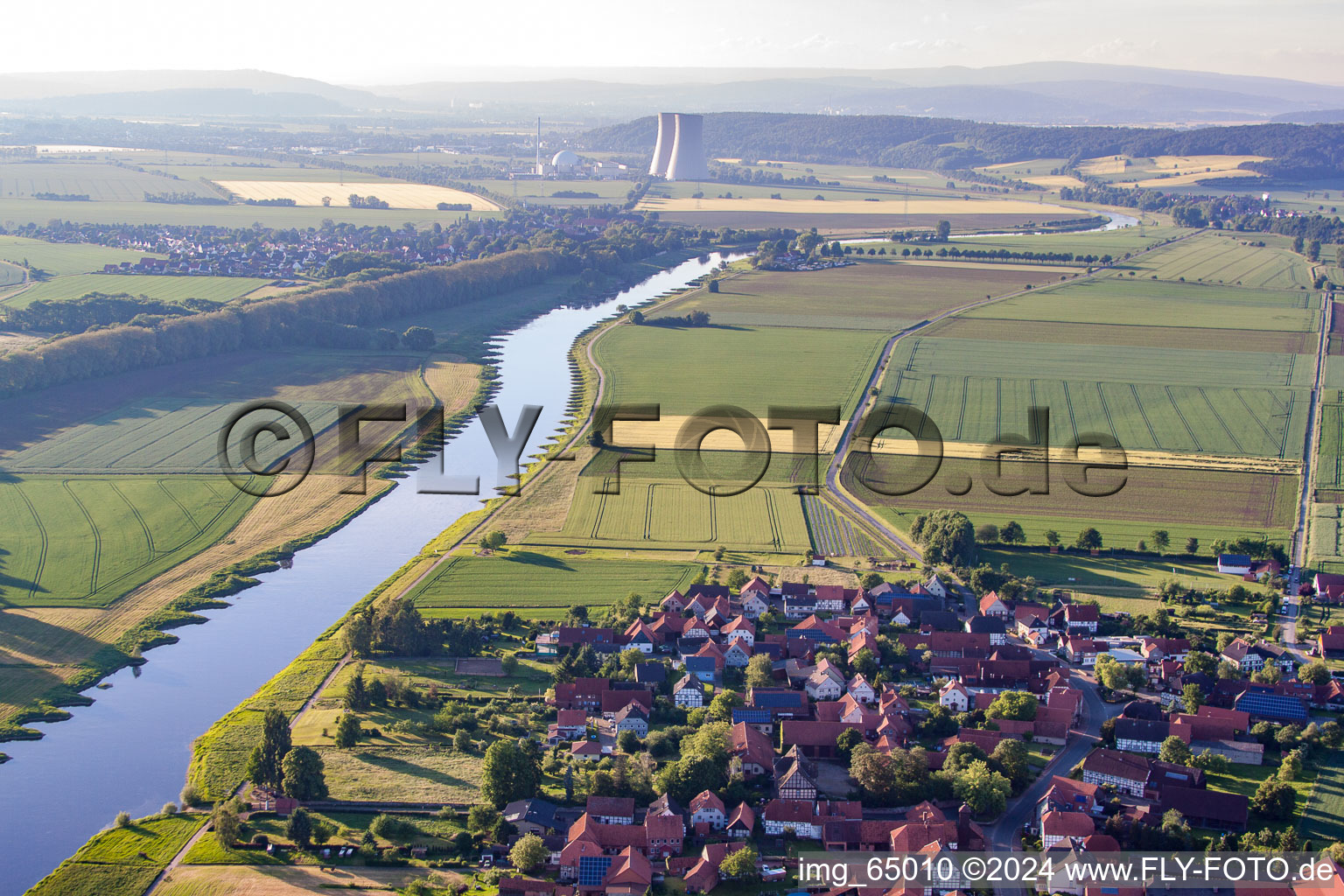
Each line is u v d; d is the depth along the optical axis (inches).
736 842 7303.2
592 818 7509.8
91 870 7091.5
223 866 7121.1
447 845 7313.0
